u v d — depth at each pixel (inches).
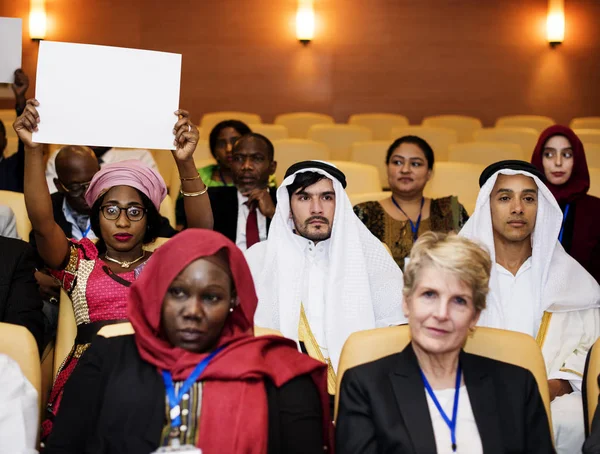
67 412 91.9
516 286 133.8
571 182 183.9
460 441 93.2
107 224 125.3
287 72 424.5
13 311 125.3
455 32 422.3
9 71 157.2
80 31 414.0
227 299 91.5
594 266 177.6
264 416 88.0
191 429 87.0
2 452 90.4
